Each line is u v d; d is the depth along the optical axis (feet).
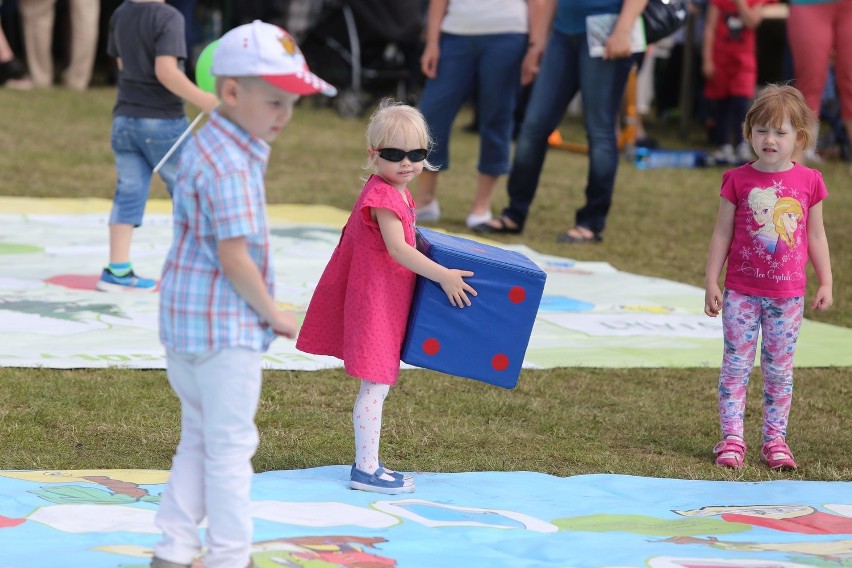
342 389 27.45
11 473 20.44
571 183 63.62
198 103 33.32
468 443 24.52
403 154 20.36
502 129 48.34
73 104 79.51
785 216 23.79
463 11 47.09
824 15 51.21
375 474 20.75
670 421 26.76
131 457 22.27
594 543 18.30
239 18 87.81
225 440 15.43
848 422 27.30
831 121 76.38
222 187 15.02
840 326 36.86
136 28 33.76
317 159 66.39
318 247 43.65
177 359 15.60
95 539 17.22
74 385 26.13
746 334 24.21
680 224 53.47
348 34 82.17
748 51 73.05
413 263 20.12
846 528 19.76
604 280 41.50
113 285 35.58
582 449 24.59
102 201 51.26
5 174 55.62
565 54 46.52
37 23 85.61
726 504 21.08
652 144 76.43
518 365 20.90
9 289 34.94
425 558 17.20
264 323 15.60
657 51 90.38
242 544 15.60
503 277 20.61
